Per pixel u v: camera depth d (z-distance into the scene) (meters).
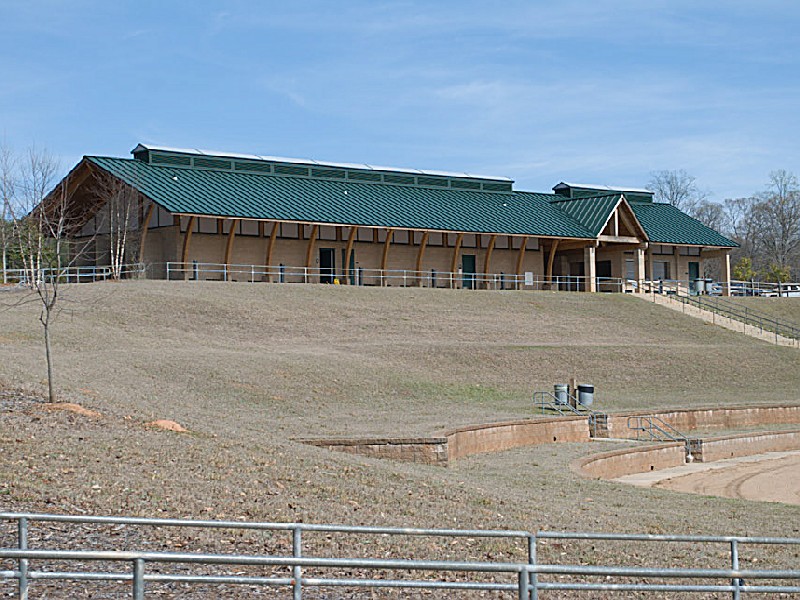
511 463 25.53
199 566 12.35
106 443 19.44
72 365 30.61
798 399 39.78
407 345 41.69
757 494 25.19
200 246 55.22
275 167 62.38
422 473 21.20
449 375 38.31
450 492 18.98
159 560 8.86
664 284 70.38
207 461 19.03
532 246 67.62
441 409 32.47
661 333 51.59
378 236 61.56
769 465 30.39
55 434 19.72
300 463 20.08
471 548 14.34
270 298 48.28
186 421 24.19
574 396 35.06
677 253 74.38
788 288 83.81
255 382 32.47
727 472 28.91
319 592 11.48
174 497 15.84
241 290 49.28
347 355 38.88
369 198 62.34
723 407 35.81
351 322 45.88
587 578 13.45
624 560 14.38
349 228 59.22
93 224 58.41
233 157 60.81
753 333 54.06
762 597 13.28
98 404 23.98
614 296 60.28
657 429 33.28
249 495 16.67
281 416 28.88
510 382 38.66
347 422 28.42
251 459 19.75
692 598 12.88
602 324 52.06
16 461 17.00
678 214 78.56
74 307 41.88
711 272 112.12
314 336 42.72
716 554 15.45
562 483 22.47
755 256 124.50
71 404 23.16
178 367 32.69
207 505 15.57
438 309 50.81
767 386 42.78
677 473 28.62
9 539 12.77
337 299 50.16
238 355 36.09
